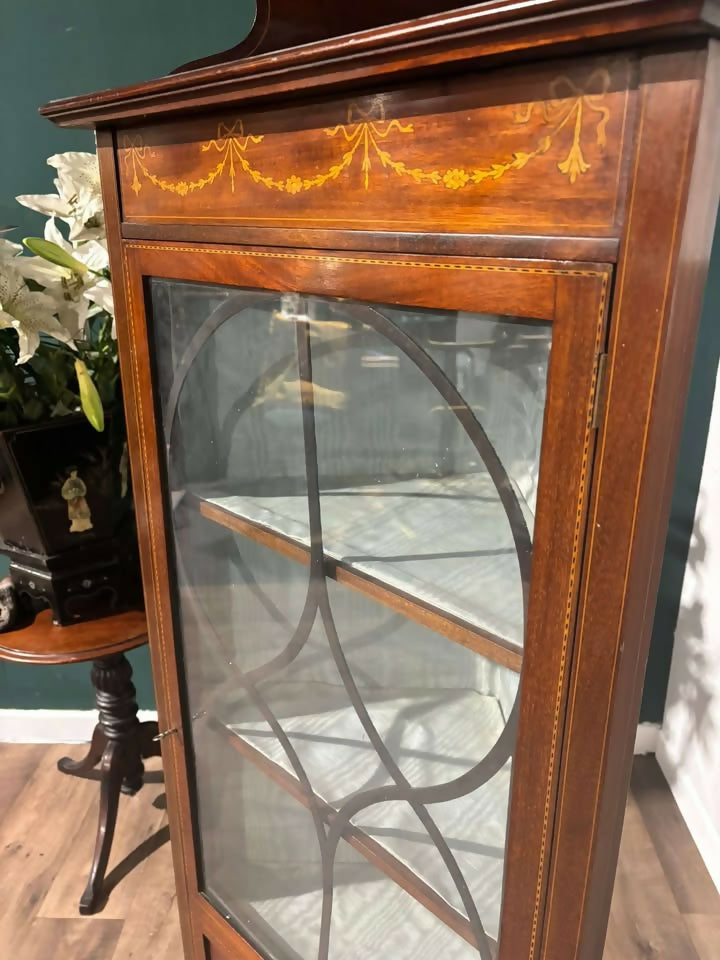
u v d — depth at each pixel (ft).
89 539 3.41
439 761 1.99
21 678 5.01
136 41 3.63
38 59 3.68
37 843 4.42
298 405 2.03
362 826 2.31
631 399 1.31
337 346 1.85
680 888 4.17
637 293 1.26
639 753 5.05
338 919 2.53
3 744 5.16
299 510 2.18
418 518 1.84
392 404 1.80
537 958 1.83
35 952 3.80
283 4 2.23
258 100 1.71
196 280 2.10
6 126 3.79
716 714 4.19
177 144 2.01
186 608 2.68
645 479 1.34
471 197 1.42
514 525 1.61
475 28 1.22
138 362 2.41
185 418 2.41
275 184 1.78
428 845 2.10
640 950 3.82
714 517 4.10
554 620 1.53
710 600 4.20
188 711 2.84
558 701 1.58
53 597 3.42
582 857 1.66
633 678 1.56
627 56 1.17
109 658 3.90
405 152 1.50
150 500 2.57
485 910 1.95
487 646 1.72
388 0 2.25
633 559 1.40
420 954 2.24
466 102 1.38
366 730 2.21
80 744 5.15
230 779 2.87
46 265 2.95
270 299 1.93
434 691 1.99
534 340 1.43
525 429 1.52
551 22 1.14
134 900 4.07
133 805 4.69
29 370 3.26
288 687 2.45
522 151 1.33
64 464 3.14
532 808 1.71
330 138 1.63
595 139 1.24
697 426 4.17
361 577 2.01
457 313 1.54
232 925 2.94
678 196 1.18
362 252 1.64
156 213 2.16
